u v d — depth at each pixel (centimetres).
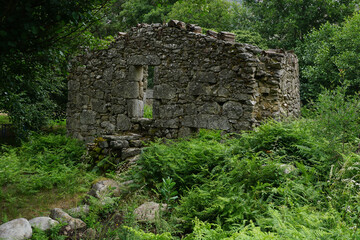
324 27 1464
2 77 350
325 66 1335
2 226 331
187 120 754
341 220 285
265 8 1825
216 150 498
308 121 540
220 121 704
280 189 349
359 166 364
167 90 788
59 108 1381
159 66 801
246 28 1936
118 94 874
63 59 392
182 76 763
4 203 446
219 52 706
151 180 487
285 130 503
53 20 312
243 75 673
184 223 359
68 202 458
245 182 393
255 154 459
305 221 281
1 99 440
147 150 561
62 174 560
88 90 945
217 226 310
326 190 362
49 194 492
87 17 334
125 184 480
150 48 812
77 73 973
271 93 704
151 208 389
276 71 706
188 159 501
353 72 1247
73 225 361
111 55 887
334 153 418
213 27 1969
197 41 739
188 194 423
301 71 1526
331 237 249
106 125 900
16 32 275
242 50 675
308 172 398
